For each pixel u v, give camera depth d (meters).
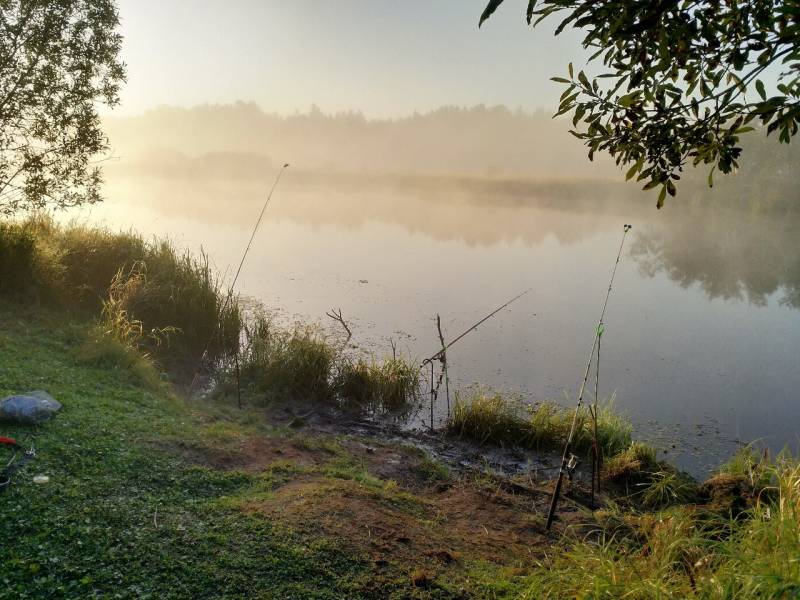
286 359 8.59
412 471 6.19
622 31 2.38
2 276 8.27
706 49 2.52
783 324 13.20
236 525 3.96
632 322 13.12
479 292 15.32
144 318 9.20
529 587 3.62
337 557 3.74
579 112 2.83
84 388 6.10
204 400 7.60
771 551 3.35
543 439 7.21
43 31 9.23
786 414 8.36
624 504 5.80
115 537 3.59
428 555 4.06
